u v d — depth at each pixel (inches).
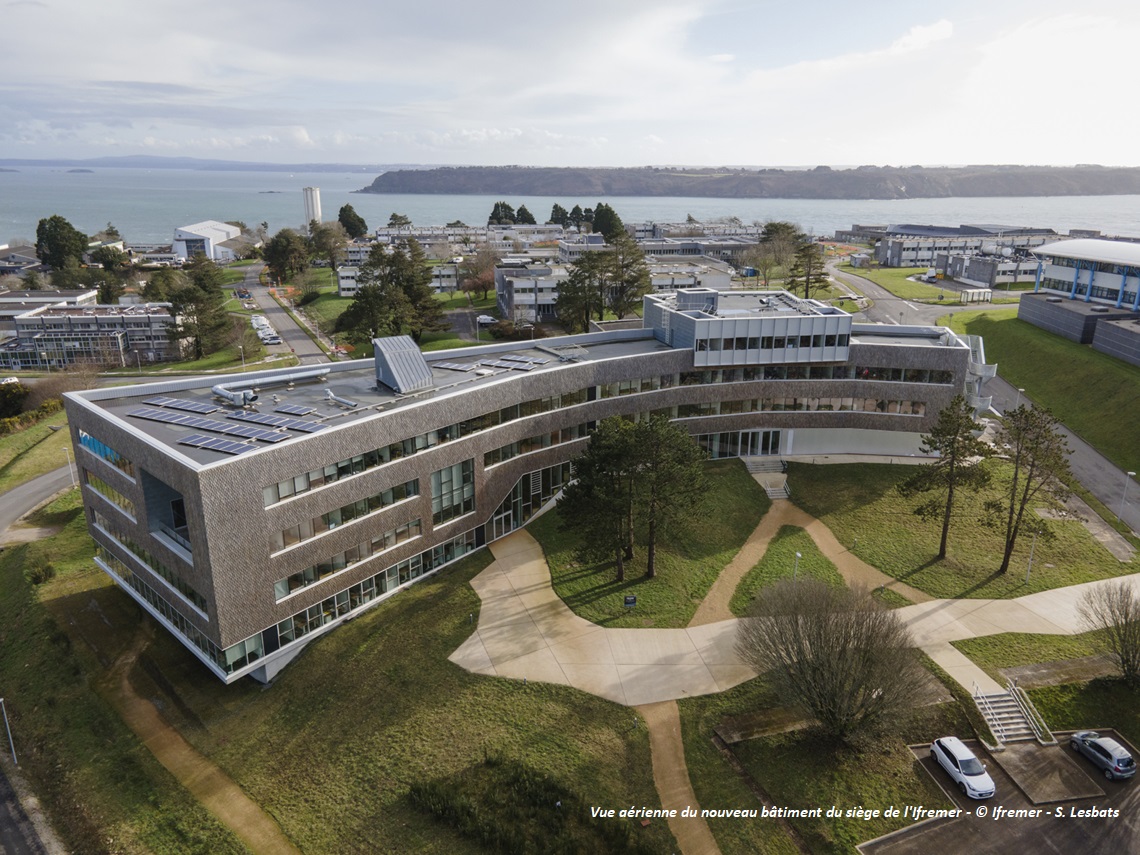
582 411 2822.3
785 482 3041.3
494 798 1574.8
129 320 6072.8
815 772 1678.2
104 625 2252.7
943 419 2397.9
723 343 3004.4
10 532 2940.5
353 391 2433.6
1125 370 3855.8
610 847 1486.2
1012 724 1830.7
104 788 1695.4
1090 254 4990.2
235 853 1505.9
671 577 2385.6
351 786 1642.5
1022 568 2474.2
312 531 1984.5
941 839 1529.3
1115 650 1929.1
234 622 1819.6
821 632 1756.9
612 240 5516.7
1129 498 2960.1
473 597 2260.1
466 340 5502.0
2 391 4537.4
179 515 2057.1
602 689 1904.5
